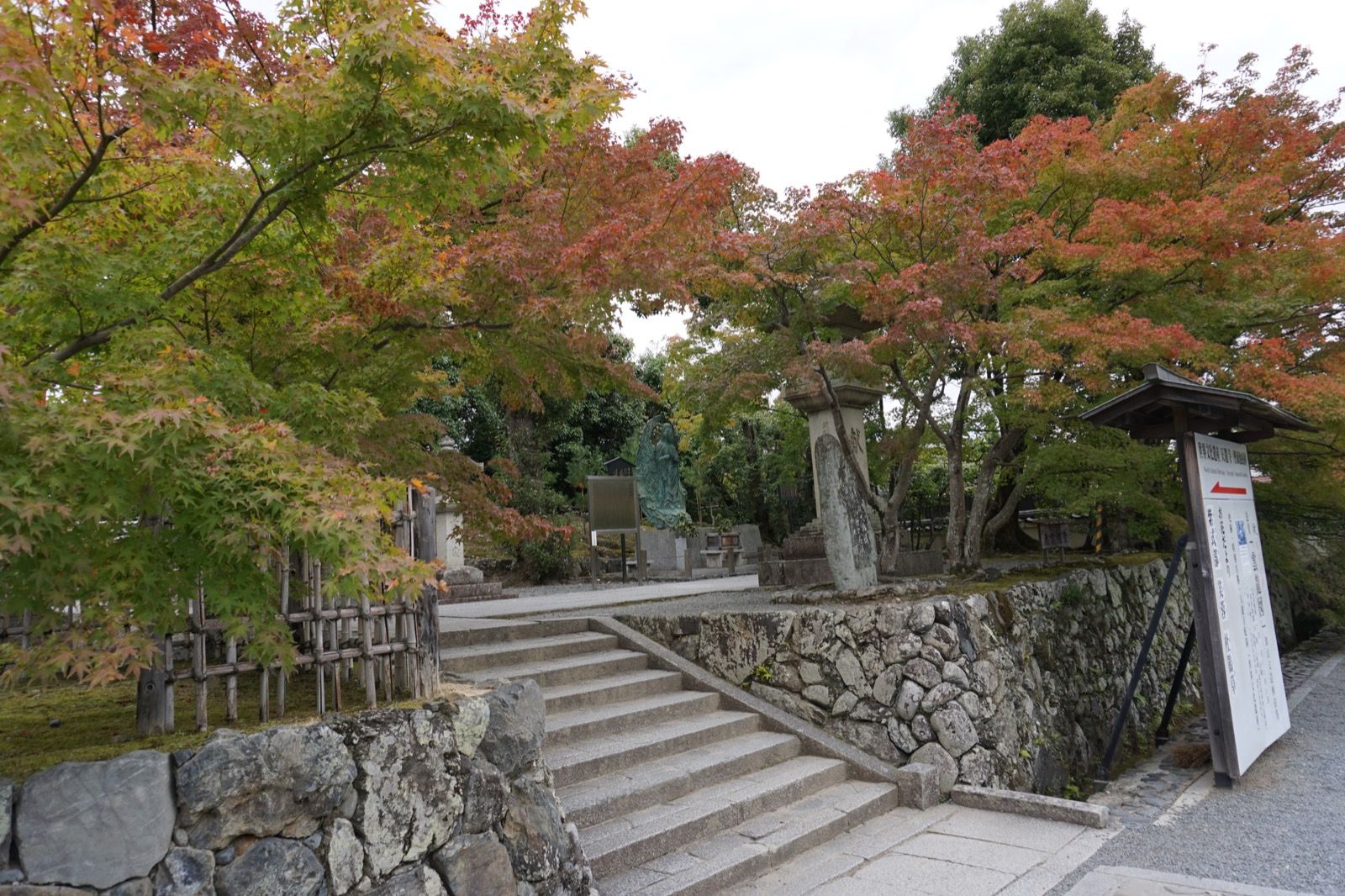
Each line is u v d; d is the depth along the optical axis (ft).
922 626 21.74
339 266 16.74
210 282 14.26
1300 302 30.22
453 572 50.24
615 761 17.90
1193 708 34.91
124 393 9.51
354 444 14.05
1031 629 26.40
